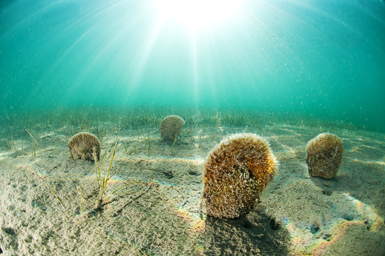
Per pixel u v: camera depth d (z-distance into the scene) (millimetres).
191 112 2990
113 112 2857
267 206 575
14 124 2150
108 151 1086
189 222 490
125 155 1019
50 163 892
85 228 461
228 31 9344
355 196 646
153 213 524
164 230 458
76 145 935
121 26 10148
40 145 1236
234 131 1740
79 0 7660
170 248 405
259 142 482
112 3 8312
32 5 6980
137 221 488
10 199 589
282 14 6852
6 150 1132
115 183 694
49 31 9125
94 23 9508
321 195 650
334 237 450
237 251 400
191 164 923
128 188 657
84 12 8484
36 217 502
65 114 2572
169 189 665
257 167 477
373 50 7602
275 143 1352
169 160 964
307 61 9719
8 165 879
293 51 8977
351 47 7652
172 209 546
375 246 419
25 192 625
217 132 1688
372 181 770
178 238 434
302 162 987
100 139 1338
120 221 487
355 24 6188
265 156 476
